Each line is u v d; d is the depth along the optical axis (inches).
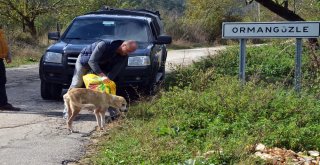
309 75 457.4
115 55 373.7
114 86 366.6
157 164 257.8
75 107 347.6
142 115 372.8
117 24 494.3
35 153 294.5
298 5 914.1
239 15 1866.4
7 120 383.6
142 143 295.4
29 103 462.0
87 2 1428.4
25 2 1334.9
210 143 283.3
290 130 298.4
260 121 321.4
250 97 362.6
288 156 269.0
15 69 788.0
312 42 558.9
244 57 425.4
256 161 255.6
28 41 1205.1
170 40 483.2
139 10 590.6
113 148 298.8
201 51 1267.2
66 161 283.1
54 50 454.0
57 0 1392.7
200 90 422.9
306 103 358.3
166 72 697.6
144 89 457.4
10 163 274.1
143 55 444.5
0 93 421.1
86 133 347.3
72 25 499.5
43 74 456.4
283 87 429.1
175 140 294.2
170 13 1875.0
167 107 372.2
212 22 1820.9
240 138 290.5
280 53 666.8
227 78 433.4
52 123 375.2
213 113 348.2
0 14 1348.4
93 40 474.3
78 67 376.2
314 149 289.0
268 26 410.3
